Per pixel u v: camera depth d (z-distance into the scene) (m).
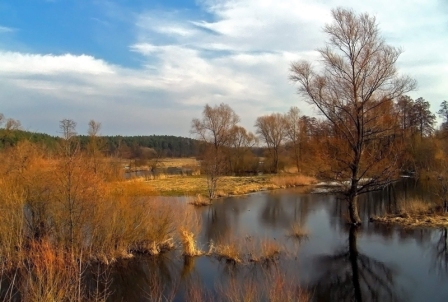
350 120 21.34
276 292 11.10
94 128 34.44
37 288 8.57
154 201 17.44
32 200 14.71
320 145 22.56
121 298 12.00
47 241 12.44
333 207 29.08
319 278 13.59
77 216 14.38
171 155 113.19
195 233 19.36
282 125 62.62
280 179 44.94
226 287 12.60
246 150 64.81
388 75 22.69
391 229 20.81
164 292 12.43
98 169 17.22
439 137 50.44
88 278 13.52
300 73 21.39
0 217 13.42
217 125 58.50
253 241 18.27
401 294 12.27
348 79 20.55
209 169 36.97
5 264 12.65
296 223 22.28
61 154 14.34
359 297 12.05
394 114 21.55
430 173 35.00
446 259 15.62
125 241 16.05
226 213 27.25
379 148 21.91
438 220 22.28
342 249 17.19
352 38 20.05
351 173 22.17
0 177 14.91
